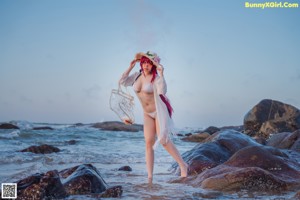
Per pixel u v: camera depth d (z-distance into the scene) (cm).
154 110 638
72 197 467
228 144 840
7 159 926
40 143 1598
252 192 509
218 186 528
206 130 3123
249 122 2372
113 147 1481
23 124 3262
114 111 662
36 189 434
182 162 659
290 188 533
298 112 2275
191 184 582
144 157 1080
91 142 1778
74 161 951
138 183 599
